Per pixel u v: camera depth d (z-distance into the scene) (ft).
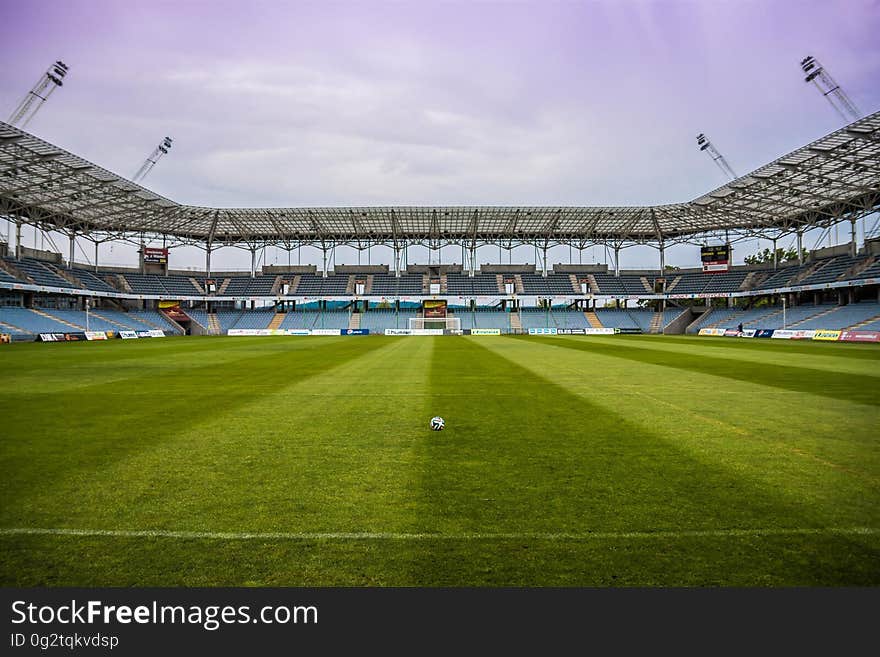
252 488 18.61
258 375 55.93
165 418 31.63
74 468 21.04
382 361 74.95
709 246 225.15
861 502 17.08
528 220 224.74
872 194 164.35
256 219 219.82
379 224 228.84
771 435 26.84
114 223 213.25
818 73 164.55
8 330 151.74
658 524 15.35
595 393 41.93
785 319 185.88
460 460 22.18
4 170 144.15
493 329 239.09
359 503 17.12
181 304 248.52
